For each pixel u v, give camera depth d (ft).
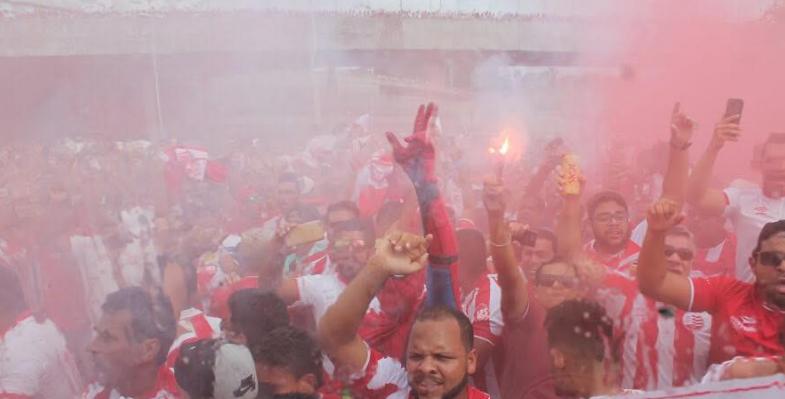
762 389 4.71
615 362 5.61
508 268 6.21
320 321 5.55
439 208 5.65
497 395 6.23
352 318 5.46
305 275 7.13
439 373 4.97
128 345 5.84
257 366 5.25
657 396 4.95
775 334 5.70
